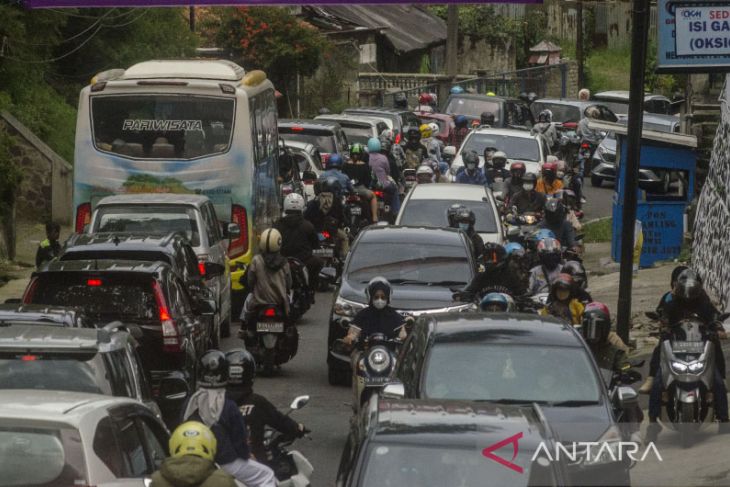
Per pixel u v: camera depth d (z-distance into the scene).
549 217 61.50
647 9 46.16
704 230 64.25
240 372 26.64
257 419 26.81
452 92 130.88
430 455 20.91
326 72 143.75
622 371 34.09
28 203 88.88
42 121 95.00
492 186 79.88
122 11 106.56
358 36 160.88
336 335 46.62
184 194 59.25
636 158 46.81
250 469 25.00
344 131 102.44
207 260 53.44
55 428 21.19
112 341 28.94
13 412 21.39
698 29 44.88
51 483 20.72
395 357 36.41
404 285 48.56
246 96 62.94
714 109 75.56
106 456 21.69
